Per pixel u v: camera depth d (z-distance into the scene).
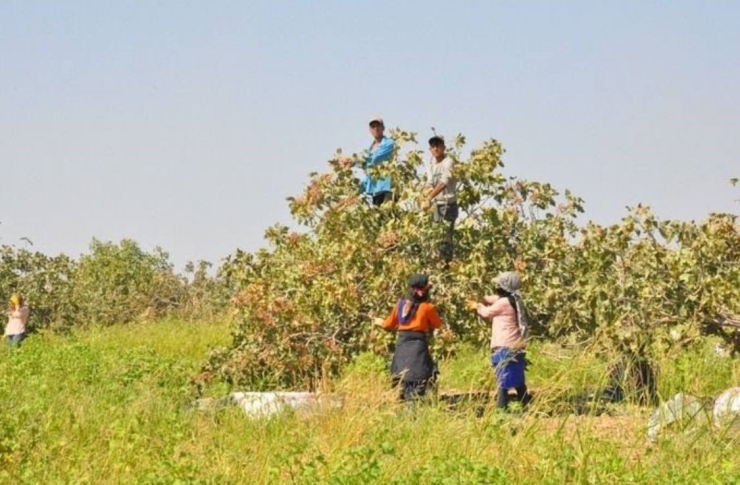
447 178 22.47
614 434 17.06
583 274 21.62
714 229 21.25
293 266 23.12
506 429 16.69
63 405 19.23
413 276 20.45
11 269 44.16
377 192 23.58
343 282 22.06
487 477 14.05
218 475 14.77
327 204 23.47
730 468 14.46
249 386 22.59
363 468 14.06
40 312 44.12
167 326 42.47
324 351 22.33
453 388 22.47
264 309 22.44
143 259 52.66
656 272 21.25
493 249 22.59
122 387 22.00
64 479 15.34
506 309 19.94
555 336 21.75
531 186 22.67
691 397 17.94
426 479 14.18
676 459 15.59
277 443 16.73
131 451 16.31
